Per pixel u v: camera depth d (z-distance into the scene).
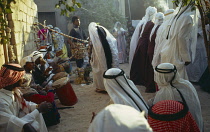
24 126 2.68
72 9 3.56
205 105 5.27
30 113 3.02
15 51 5.37
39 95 4.29
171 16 5.24
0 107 2.72
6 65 2.89
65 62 8.09
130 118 0.98
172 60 4.94
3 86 2.83
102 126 0.98
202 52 6.96
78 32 9.03
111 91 2.75
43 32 8.57
